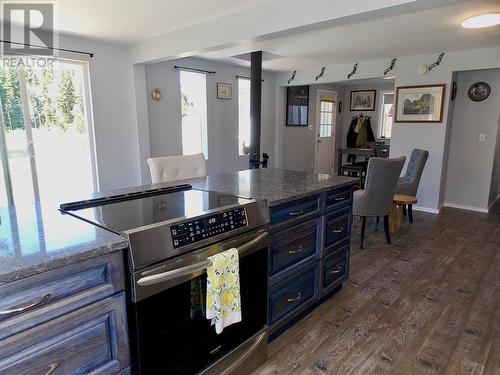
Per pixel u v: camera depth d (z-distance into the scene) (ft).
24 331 3.25
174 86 15.48
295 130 22.84
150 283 4.03
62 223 4.49
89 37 12.12
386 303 8.14
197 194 6.36
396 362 6.14
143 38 12.30
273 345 6.62
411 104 16.25
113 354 3.98
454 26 10.68
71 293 3.55
